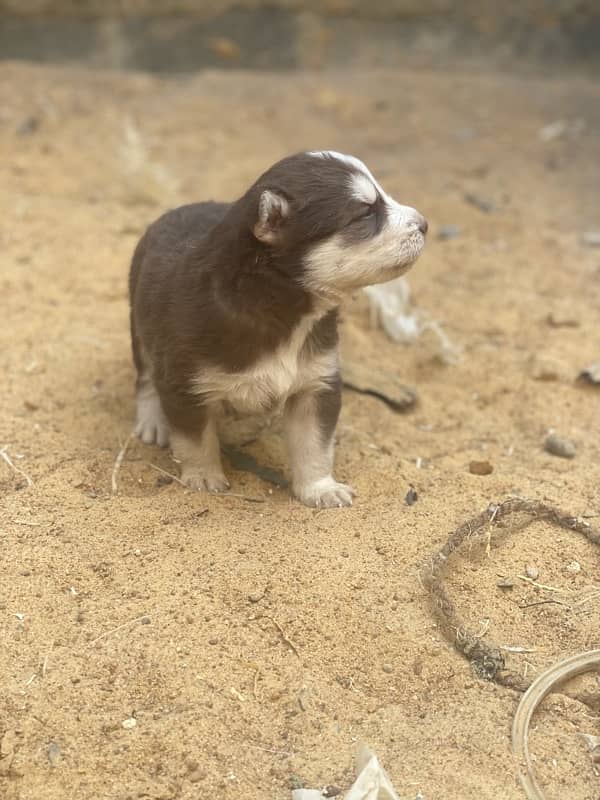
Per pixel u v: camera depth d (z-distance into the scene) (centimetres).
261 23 159
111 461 69
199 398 63
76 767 47
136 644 53
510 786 46
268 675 52
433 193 118
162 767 47
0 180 115
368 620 55
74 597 56
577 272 101
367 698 51
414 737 49
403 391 79
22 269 96
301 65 159
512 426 77
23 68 151
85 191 115
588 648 55
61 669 51
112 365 81
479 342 89
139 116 137
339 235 58
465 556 60
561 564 60
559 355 86
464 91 148
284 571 58
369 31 159
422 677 52
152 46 159
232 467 69
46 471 67
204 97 144
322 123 138
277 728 49
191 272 61
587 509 66
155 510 63
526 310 94
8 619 54
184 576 57
